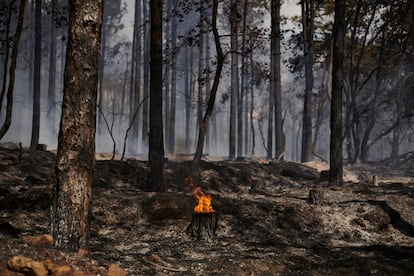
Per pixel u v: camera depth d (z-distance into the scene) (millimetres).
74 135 7754
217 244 10484
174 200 12984
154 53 15305
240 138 38625
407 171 28531
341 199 14961
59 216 7680
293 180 21469
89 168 7875
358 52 37156
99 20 8000
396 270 8242
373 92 38844
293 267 8336
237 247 10258
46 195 12797
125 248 9766
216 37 18016
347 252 10094
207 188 18047
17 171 16297
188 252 9523
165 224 11852
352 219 13023
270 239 11320
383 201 14031
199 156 18500
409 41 34781
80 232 7715
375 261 8969
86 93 7828
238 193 16641
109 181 16828
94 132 7977
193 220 11000
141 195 13195
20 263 6109
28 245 7188
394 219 13344
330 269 8266
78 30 7848
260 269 8133
